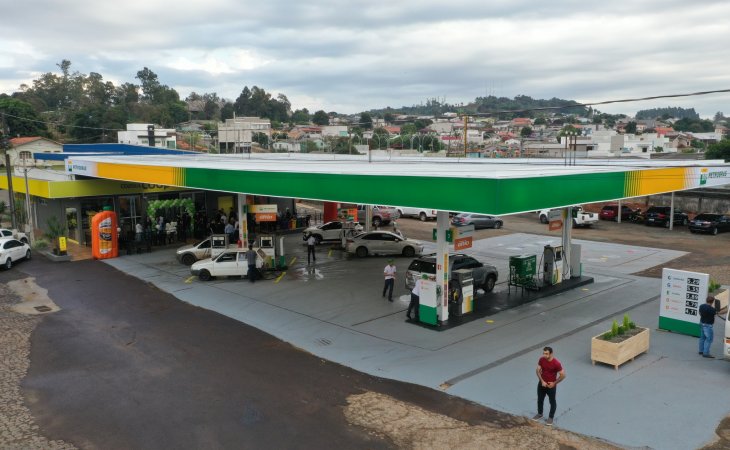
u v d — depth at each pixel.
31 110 98.81
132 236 30.25
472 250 31.14
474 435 10.49
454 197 13.10
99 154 39.84
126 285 22.86
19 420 11.28
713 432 10.41
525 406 11.65
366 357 14.69
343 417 11.27
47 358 14.74
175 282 23.28
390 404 11.85
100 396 12.38
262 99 190.50
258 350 15.28
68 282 23.48
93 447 10.21
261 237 25.19
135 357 14.78
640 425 10.73
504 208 12.33
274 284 22.80
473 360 14.33
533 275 20.97
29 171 37.72
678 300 16.03
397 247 28.78
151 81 180.75
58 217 33.81
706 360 14.02
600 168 18.69
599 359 13.71
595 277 23.91
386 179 14.73
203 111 186.25
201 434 10.61
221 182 21.03
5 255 25.98
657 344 15.23
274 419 11.20
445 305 17.36
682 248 31.67
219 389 12.69
